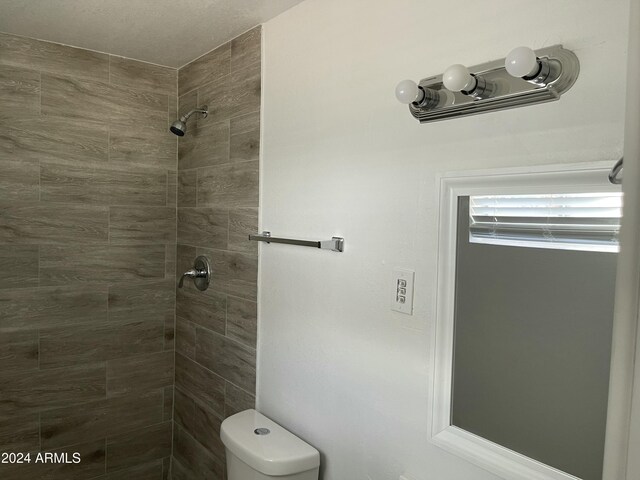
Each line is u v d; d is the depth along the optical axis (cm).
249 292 194
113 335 232
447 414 121
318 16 158
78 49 214
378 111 137
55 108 211
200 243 227
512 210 107
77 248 220
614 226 91
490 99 108
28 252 208
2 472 208
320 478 159
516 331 108
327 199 155
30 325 211
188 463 239
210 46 210
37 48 205
